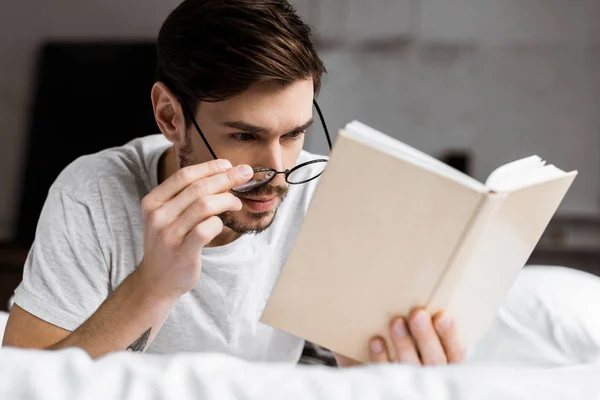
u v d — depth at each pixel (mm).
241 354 1492
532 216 1015
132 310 1096
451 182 876
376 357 1023
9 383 583
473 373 620
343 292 974
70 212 1323
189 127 1183
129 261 1352
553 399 613
